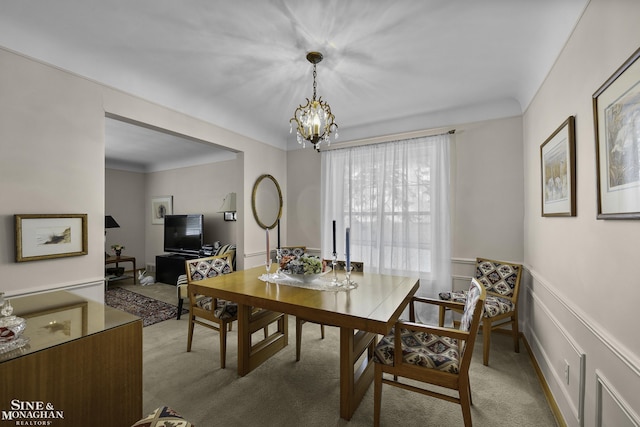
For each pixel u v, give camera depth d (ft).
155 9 5.42
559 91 5.89
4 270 5.71
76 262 6.69
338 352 8.23
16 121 5.84
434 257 10.34
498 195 9.66
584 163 4.75
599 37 4.21
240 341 6.99
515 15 5.50
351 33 6.12
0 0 5.19
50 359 3.22
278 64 7.38
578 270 4.98
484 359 7.54
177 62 7.30
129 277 17.17
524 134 9.07
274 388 6.48
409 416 5.61
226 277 7.66
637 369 3.23
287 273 6.97
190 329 8.23
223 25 5.88
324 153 12.81
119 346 3.85
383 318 4.75
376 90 8.87
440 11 5.43
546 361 6.47
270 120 11.66
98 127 7.07
